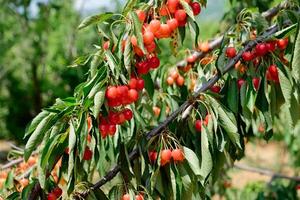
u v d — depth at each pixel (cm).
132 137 122
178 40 111
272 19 157
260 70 121
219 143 117
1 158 463
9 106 650
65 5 580
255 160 378
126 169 118
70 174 104
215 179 121
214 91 127
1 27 562
